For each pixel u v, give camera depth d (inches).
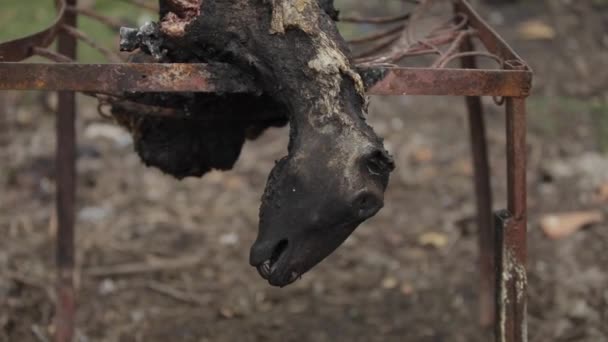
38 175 139.9
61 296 96.7
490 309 103.0
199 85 61.2
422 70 61.3
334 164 56.4
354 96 59.9
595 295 107.0
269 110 70.8
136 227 128.6
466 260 119.6
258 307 110.5
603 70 170.7
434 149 149.3
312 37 60.3
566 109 157.4
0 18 181.6
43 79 58.7
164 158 76.0
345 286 114.6
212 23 62.3
